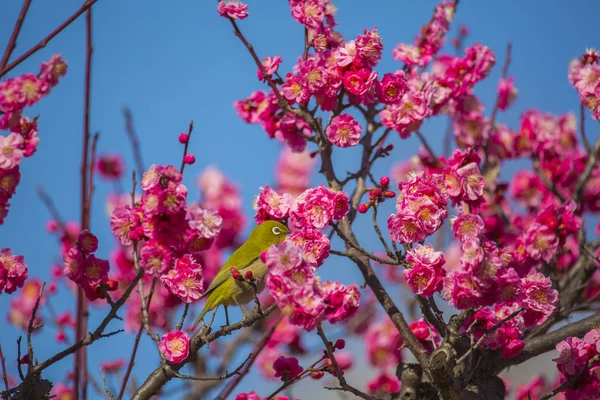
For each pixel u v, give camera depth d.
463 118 11.87
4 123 7.26
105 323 7.46
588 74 8.85
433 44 10.59
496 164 12.28
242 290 9.10
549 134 12.52
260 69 9.30
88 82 8.00
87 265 7.48
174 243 6.97
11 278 7.51
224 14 9.07
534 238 8.78
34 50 7.09
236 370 7.17
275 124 10.35
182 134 7.22
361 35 8.38
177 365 7.52
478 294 6.52
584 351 7.50
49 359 7.38
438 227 7.06
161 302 12.89
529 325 7.35
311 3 9.27
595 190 12.56
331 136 8.75
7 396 7.28
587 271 10.70
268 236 9.38
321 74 8.48
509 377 12.67
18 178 7.12
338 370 7.29
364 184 9.51
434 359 7.04
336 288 6.93
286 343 12.74
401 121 9.23
